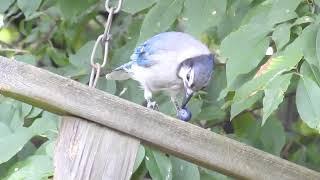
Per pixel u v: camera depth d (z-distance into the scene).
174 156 4.55
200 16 5.09
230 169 4.43
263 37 4.59
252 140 5.95
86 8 6.29
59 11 6.70
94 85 4.52
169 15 5.23
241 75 4.71
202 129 4.35
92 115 4.09
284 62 4.32
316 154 7.89
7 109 5.11
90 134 4.12
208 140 4.36
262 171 4.50
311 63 4.32
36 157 4.38
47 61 7.47
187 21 5.11
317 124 4.19
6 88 4.04
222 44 4.61
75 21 7.08
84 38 7.67
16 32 8.20
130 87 5.90
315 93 4.25
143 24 5.24
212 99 5.92
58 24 7.50
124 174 4.17
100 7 7.30
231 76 4.52
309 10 4.87
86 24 7.45
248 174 4.46
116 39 7.18
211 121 6.14
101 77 5.83
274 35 4.54
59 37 7.73
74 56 6.02
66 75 5.95
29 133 4.66
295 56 4.32
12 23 8.00
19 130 4.72
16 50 6.83
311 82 4.27
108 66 5.96
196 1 5.11
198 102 5.77
